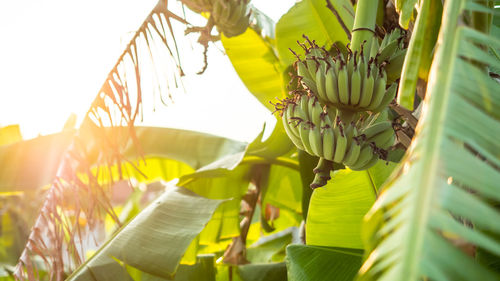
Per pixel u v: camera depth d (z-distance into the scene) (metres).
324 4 3.10
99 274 2.84
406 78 1.75
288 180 4.04
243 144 4.32
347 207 2.71
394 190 1.16
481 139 1.16
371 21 2.00
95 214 3.06
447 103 1.24
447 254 0.94
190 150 4.21
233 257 3.84
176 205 3.16
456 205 1.03
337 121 1.96
